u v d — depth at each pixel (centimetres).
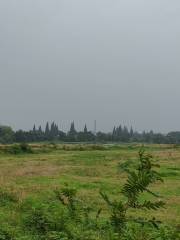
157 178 368
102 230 683
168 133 13062
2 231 1070
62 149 5456
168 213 1664
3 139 10056
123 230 414
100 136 12394
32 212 1182
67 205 536
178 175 3066
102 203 1683
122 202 383
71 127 13238
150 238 454
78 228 656
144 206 370
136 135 15500
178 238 495
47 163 3666
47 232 945
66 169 3188
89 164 3647
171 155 4538
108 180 2638
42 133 11981
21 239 991
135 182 366
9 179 2481
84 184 2378
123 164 378
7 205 1538
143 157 374
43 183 2327
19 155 4647
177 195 2186
